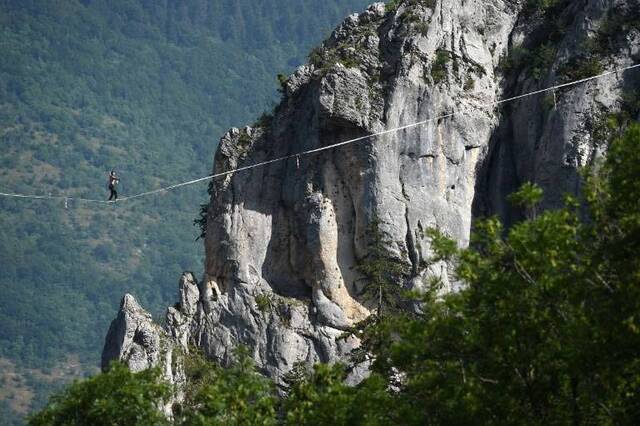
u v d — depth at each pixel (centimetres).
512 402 14988
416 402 15638
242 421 16612
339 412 15888
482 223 15588
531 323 15025
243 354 17438
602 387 14700
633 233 14850
